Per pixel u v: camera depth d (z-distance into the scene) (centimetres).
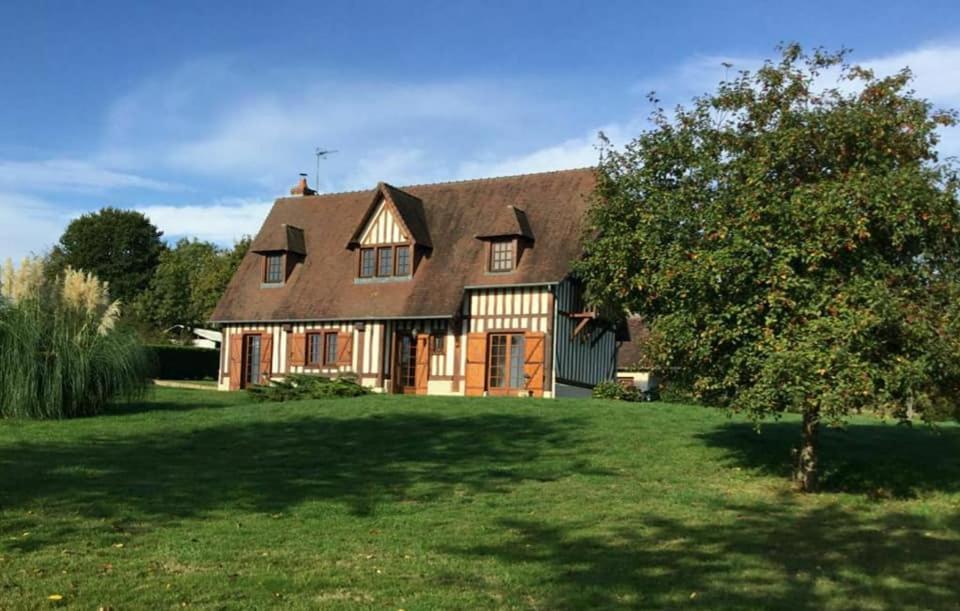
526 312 2298
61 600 566
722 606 603
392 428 1419
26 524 779
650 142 1095
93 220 5562
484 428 1417
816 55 1038
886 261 942
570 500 958
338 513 872
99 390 1557
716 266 925
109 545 719
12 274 1544
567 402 1772
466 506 919
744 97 1045
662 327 1001
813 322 883
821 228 900
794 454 1153
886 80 1002
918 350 894
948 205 919
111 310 1577
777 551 765
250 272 2867
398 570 670
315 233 2866
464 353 2377
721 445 1288
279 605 573
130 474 1045
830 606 612
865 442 1352
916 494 1030
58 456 1150
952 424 1653
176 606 564
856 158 985
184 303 5253
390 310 2453
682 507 938
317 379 2088
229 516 845
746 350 942
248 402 1958
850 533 838
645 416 1559
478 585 636
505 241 2369
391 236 2541
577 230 2344
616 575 673
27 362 1470
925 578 686
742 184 976
